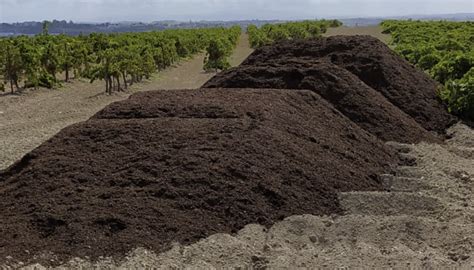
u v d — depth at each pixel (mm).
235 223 7461
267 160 8812
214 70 30562
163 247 6730
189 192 7852
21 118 17531
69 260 6352
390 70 16719
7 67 21734
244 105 11125
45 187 8219
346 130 11641
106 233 6898
